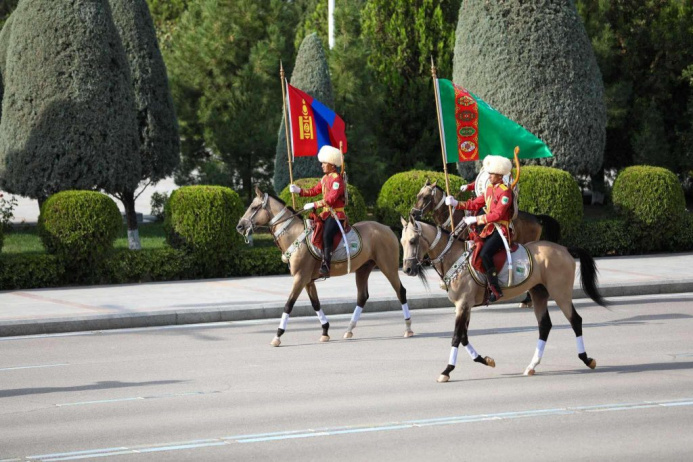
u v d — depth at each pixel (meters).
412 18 36.41
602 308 21.20
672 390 13.34
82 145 28.16
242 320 20.47
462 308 14.56
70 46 28.08
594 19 41.53
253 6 36.00
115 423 11.89
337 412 12.27
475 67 29.91
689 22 43.19
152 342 17.92
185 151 37.62
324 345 17.41
